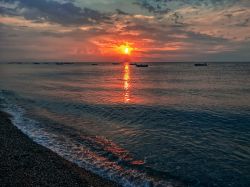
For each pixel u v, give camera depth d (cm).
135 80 10525
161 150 2069
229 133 2538
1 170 1603
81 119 3167
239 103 4338
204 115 3356
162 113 3503
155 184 1513
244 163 1809
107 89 6956
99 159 1888
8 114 3462
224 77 12094
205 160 1864
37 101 4634
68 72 18162
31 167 1664
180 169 1714
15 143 2147
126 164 1797
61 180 1499
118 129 2697
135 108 3878
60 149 2091
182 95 5538
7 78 11150
